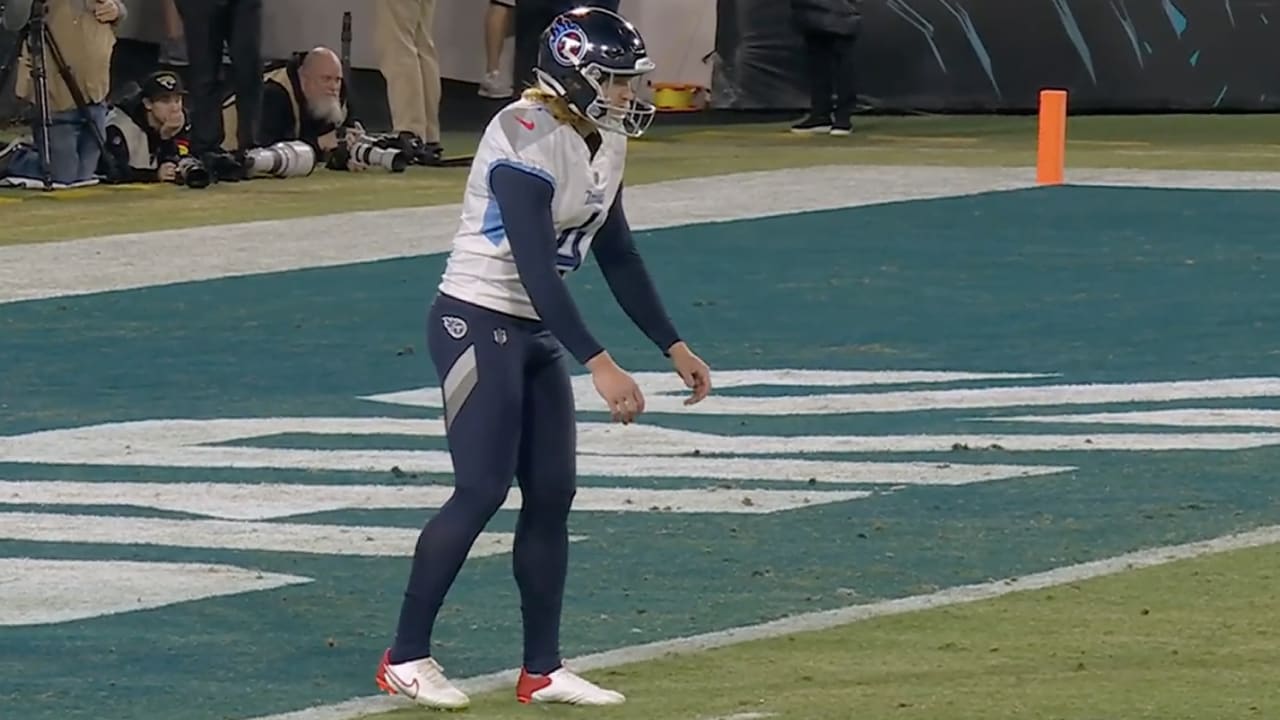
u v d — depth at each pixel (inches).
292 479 1251.8
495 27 3432.6
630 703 852.0
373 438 1358.3
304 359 1614.2
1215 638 938.7
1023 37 3663.9
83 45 2566.4
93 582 1039.0
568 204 815.1
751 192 2610.7
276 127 2795.3
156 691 872.9
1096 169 2886.3
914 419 1411.2
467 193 842.2
